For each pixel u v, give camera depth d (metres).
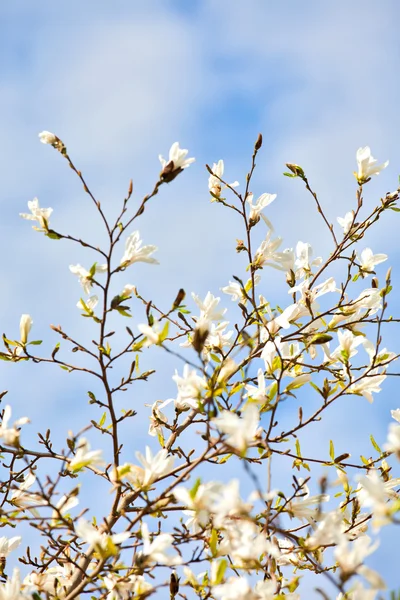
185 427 5.64
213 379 4.42
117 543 4.28
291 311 5.45
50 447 5.42
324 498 4.58
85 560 4.73
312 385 5.12
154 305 5.75
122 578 4.43
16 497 5.08
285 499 4.54
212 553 4.41
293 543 4.95
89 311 4.95
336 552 3.59
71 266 4.93
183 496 3.79
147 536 4.18
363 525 5.25
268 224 5.69
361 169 5.84
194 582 4.50
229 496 3.69
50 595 4.70
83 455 4.29
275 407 4.80
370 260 5.75
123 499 5.03
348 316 5.57
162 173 4.83
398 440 3.47
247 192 5.81
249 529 4.05
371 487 3.48
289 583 4.39
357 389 5.31
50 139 4.93
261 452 5.17
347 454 5.21
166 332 4.29
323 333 5.51
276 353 5.37
